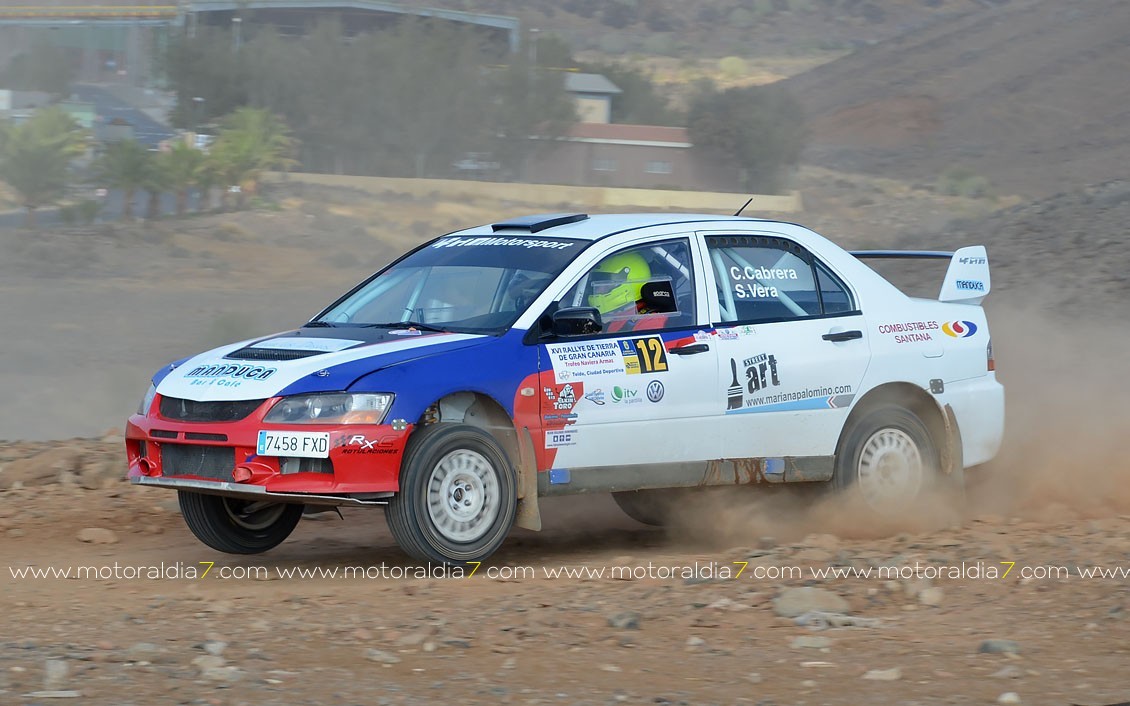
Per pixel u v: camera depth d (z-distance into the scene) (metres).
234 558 17.62
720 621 13.09
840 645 12.23
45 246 119.94
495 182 199.88
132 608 14.01
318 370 15.34
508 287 16.84
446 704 10.39
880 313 18.84
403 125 199.00
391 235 147.50
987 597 13.84
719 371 17.23
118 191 166.25
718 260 17.78
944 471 19.17
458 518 15.55
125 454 23.41
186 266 118.31
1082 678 11.06
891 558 15.77
